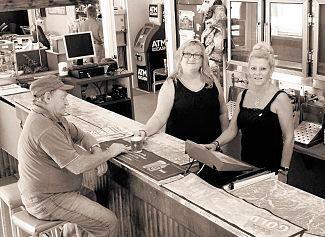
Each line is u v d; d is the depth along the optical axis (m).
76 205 3.07
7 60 6.62
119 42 10.35
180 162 2.99
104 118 4.01
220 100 3.77
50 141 2.91
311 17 4.28
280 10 4.59
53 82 2.99
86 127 3.74
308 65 4.43
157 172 2.80
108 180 3.53
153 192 2.88
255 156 3.42
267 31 4.79
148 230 3.17
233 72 5.46
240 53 5.29
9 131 4.63
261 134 3.36
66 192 3.09
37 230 3.02
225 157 2.75
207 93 3.65
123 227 3.50
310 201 2.39
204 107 3.65
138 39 10.20
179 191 2.53
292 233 2.02
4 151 4.99
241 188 2.57
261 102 3.34
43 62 7.52
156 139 3.49
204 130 3.70
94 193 3.50
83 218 3.09
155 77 10.16
